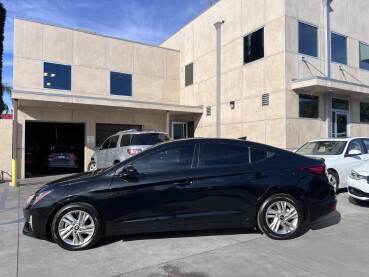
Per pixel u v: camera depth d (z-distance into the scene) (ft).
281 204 14.28
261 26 39.75
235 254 12.48
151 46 54.70
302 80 34.91
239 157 14.78
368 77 47.44
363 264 11.35
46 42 44.70
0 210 21.54
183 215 13.85
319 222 17.13
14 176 33.42
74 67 46.75
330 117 39.68
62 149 45.93
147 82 53.98
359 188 19.94
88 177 14.02
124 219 13.58
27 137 57.41
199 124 52.42
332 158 24.89
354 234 14.93
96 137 47.47
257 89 40.32
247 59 42.34
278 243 13.74
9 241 14.65
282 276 10.44
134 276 10.60
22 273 10.98
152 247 13.47
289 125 36.19
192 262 11.75
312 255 12.28
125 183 13.69
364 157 25.85
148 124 52.21
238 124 43.57
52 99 36.63
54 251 13.19
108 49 49.98
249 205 14.14
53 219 13.19
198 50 52.90
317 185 14.69
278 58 37.14
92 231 13.37
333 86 35.14
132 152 28.66
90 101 39.22
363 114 47.03
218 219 14.02
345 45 44.47
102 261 12.00
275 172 14.48
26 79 43.09
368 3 48.37
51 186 13.76
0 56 53.62
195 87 53.42
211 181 14.05
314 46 39.70
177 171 14.15
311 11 39.29
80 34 47.52
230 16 45.55
